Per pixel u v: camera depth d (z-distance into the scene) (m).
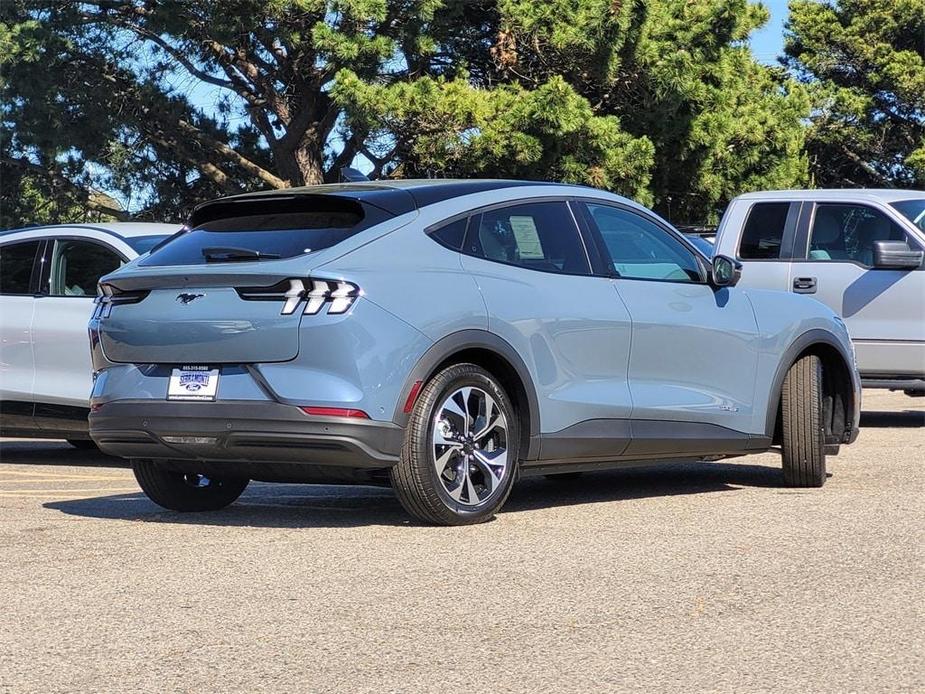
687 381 8.36
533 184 7.96
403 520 7.54
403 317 6.85
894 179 57.84
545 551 6.45
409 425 6.90
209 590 5.63
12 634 4.95
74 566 6.19
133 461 7.82
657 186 30.98
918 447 11.66
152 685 4.27
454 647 4.70
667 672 4.39
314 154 31.45
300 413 6.68
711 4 29.09
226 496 8.15
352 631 4.92
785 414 8.90
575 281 7.81
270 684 4.27
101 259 11.27
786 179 33.47
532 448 7.49
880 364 13.87
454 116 26.03
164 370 7.13
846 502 8.14
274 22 27.42
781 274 14.28
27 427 11.36
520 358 7.37
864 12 57.53
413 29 27.58
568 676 4.34
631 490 8.99
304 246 6.99
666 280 8.39
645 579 5.80
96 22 31.02
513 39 28.86
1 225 34.53
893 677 4.35
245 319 6.84
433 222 7.27
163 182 34.94
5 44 29.83
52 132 31.11
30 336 11.30
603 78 27.67
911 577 5.84
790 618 5.11
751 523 7.31
